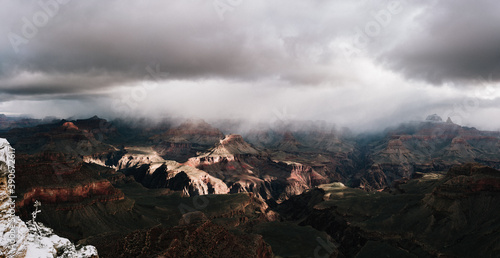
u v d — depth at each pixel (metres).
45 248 44.28
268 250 134.00
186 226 101.25
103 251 88.31
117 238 104.12
